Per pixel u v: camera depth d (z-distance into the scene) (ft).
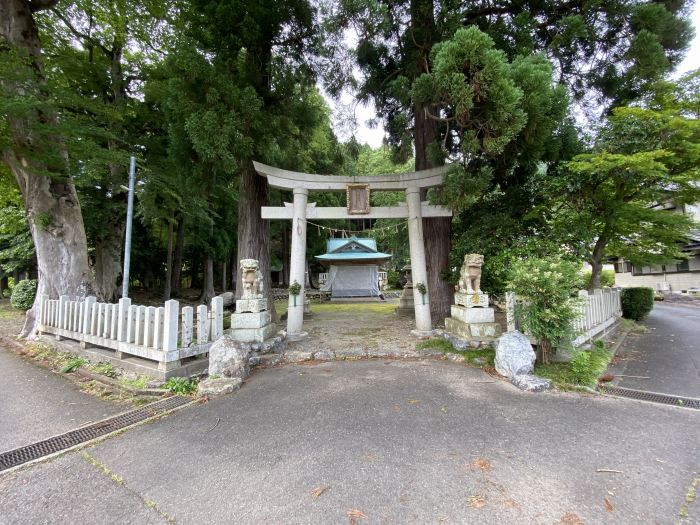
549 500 6.25
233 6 19.99
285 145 25.55
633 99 20.75
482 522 5.68
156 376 13.48
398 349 17.80
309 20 22.99
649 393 12.13
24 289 33.27
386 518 5.82
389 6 21.35
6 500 6.53
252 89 19.35
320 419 10.00
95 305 17.13
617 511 5.93
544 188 20.22
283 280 75.77
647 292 30.48
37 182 22.74
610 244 28.17
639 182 19.92
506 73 14.73
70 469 7.64
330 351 17.39
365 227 89.97
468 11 22.03
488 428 9.24
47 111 19.88
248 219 25.80
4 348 20.39
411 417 10.00
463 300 18.20
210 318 16.02
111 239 36.96
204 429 9.53
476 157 17.97
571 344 14.38
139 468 7.63
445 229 25.16
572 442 8.44
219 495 6.56
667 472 7.12
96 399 12.28
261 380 13.83
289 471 7.34
